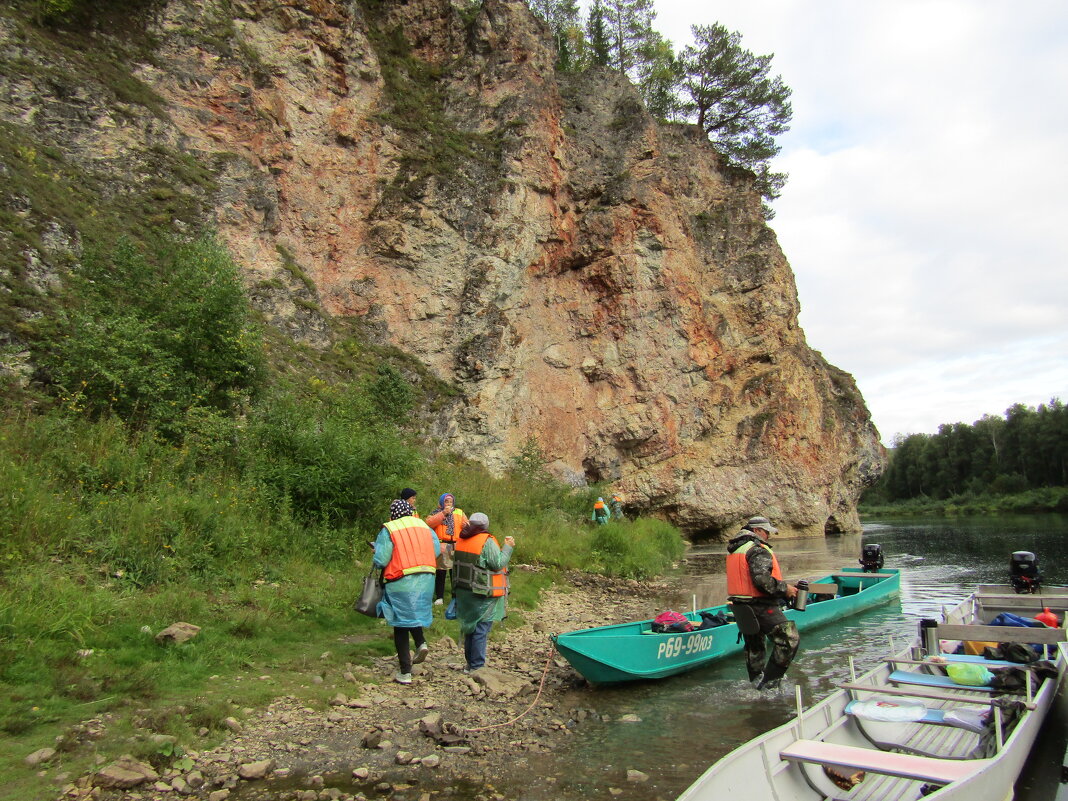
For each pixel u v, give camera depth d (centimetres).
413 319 2144
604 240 2720
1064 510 6231
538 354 2548
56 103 1491
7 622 600
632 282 2748
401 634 712
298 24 2067
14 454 873
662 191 2912
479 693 712
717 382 3058
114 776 455
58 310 1128
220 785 481
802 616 1102
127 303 1206
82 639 616
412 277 2164
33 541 746
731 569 806
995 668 687
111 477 916
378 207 2152
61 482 877
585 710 699
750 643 801
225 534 916
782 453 3083
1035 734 607
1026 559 1062
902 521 5900
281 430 1184
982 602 985
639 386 2734
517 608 1129
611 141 2897
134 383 1073
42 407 1001
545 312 2603
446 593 1098
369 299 2083
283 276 1816
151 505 871
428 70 2539
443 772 529
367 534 1145
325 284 2022
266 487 1076
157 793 460
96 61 1628
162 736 518
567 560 1542
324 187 2059
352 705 643
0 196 1199
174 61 1772
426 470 1557
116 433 990
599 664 764
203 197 1653
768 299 3284
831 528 3522
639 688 797
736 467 2989
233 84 1838
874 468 4038
